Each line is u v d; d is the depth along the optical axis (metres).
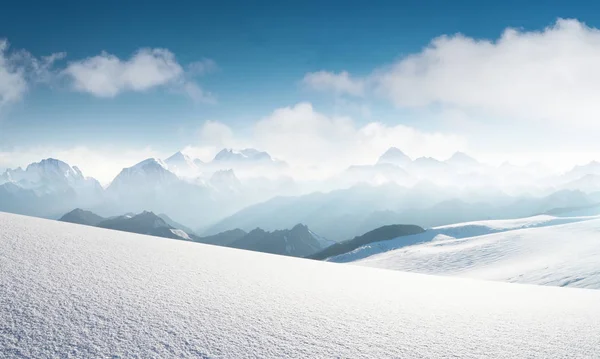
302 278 9.28
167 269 7.88
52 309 4.52
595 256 43.12
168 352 3.71
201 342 4.07
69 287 5.50
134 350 3.68
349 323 5.45
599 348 5.20
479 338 5.29
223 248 15.23
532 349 4.93
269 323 5.02
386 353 4.29
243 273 8.76
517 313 7.48
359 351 4.28
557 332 6.00
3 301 4.54
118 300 5.21
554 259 46.06
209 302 5.70
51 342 3.66
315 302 6.59
